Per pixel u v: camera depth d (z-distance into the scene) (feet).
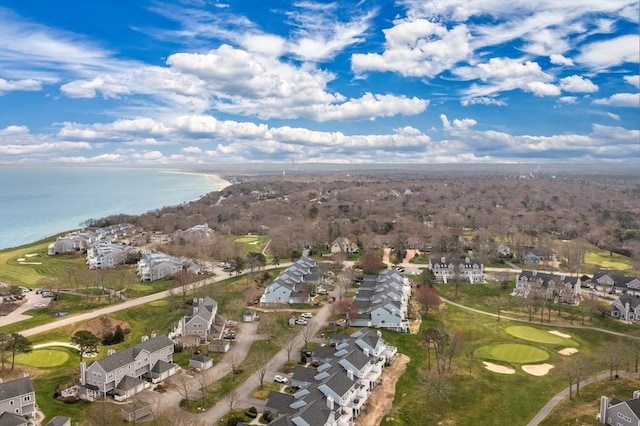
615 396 356.38
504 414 334.65
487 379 385.29
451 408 341.62
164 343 403.54
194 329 460.14
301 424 285.02
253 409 324.39
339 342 440.04
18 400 312.50
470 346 451.53
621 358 399.85
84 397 347.36
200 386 364.38
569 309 565.94
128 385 352.49
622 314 530.27
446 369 400.26
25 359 407.85
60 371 387.34
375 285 620.49
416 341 461.37
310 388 327.67
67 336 461.78
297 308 553.23
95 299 577.84
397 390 364.99
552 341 467.93
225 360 412.57
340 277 649.61
